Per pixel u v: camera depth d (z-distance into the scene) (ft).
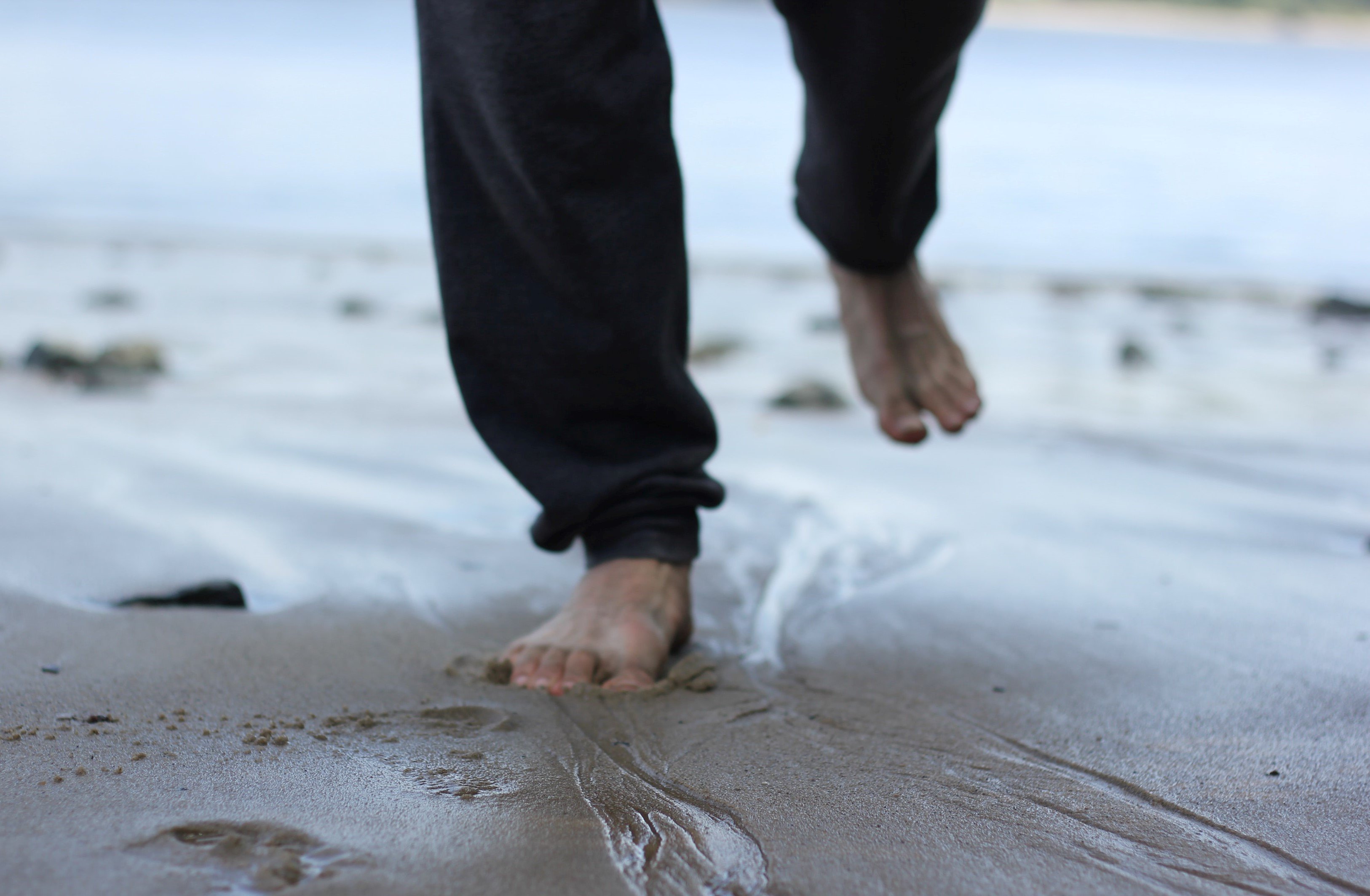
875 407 6.21
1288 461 9.48
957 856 3.08
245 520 6.84
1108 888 2.94
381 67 59.77
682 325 4.76
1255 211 30.42
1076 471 8.98
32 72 50.08
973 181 33.58
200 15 93.97
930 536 6.94
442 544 6.49
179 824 3.09
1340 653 4.92
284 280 19.11
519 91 4.25
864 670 4.69
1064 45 118.11
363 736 3.81
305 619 5.16
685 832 3.17
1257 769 3.70
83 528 6.50
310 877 2.84
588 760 3.67
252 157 32.35
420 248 22.43
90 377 11.78
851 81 4.96
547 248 4.40
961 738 3.94
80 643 4.65
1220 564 6.42
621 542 4.82
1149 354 15.01
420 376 12.64
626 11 4.31
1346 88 80.59
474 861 2.95
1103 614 5.50
